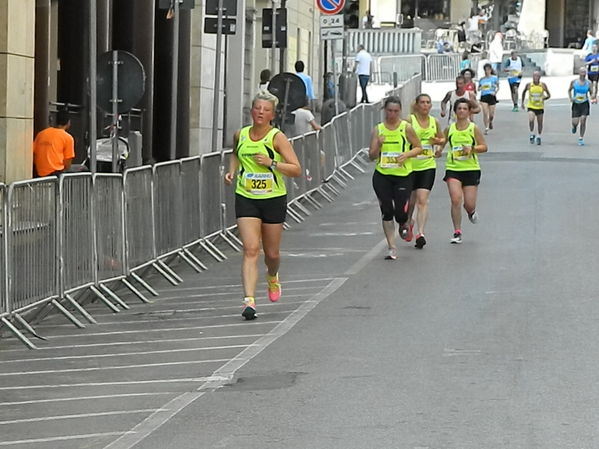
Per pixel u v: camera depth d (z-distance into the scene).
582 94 70.94
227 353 23.02
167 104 54.09
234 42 68.38
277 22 50.97
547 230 39.44
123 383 20.86
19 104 33.97
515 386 19.16
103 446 16.67
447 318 25.20
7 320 24.56
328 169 54.31
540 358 21.16
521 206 45.56
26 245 25.03
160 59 53.69
